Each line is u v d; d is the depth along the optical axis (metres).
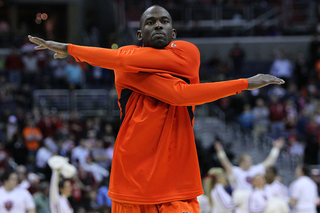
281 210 7.98
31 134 14.63
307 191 9.30
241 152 16.95
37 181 10.01
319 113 17.36
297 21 27.56
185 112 2.87
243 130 17.78
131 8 26.89
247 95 19.95
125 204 2.80
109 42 27.45
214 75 22.75
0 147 12.80
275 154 10.31
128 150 2.76
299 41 26.84
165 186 2.76
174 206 2.74
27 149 14.37
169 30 2.86
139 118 2.77
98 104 20.16
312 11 27.44
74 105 19.95
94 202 9.80
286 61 22.44
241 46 26.72
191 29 26.73
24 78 21.52
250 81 2.67
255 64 25.25
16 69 21.33
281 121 17.70
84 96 20.23
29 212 7.48
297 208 9.36
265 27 27.33
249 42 26.73
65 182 7.17
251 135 17.50
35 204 8.67
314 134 16.08
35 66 22.36
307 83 22.52
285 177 15.26
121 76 2.86
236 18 27.22
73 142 14.47
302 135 17.09
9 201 7.27
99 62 2.73
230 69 24.39
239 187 9.46
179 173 2.81
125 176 2.76
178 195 2.77
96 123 17.23
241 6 27.27
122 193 2.76
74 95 20.05
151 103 2.80
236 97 19.69
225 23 27.22
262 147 17.03
